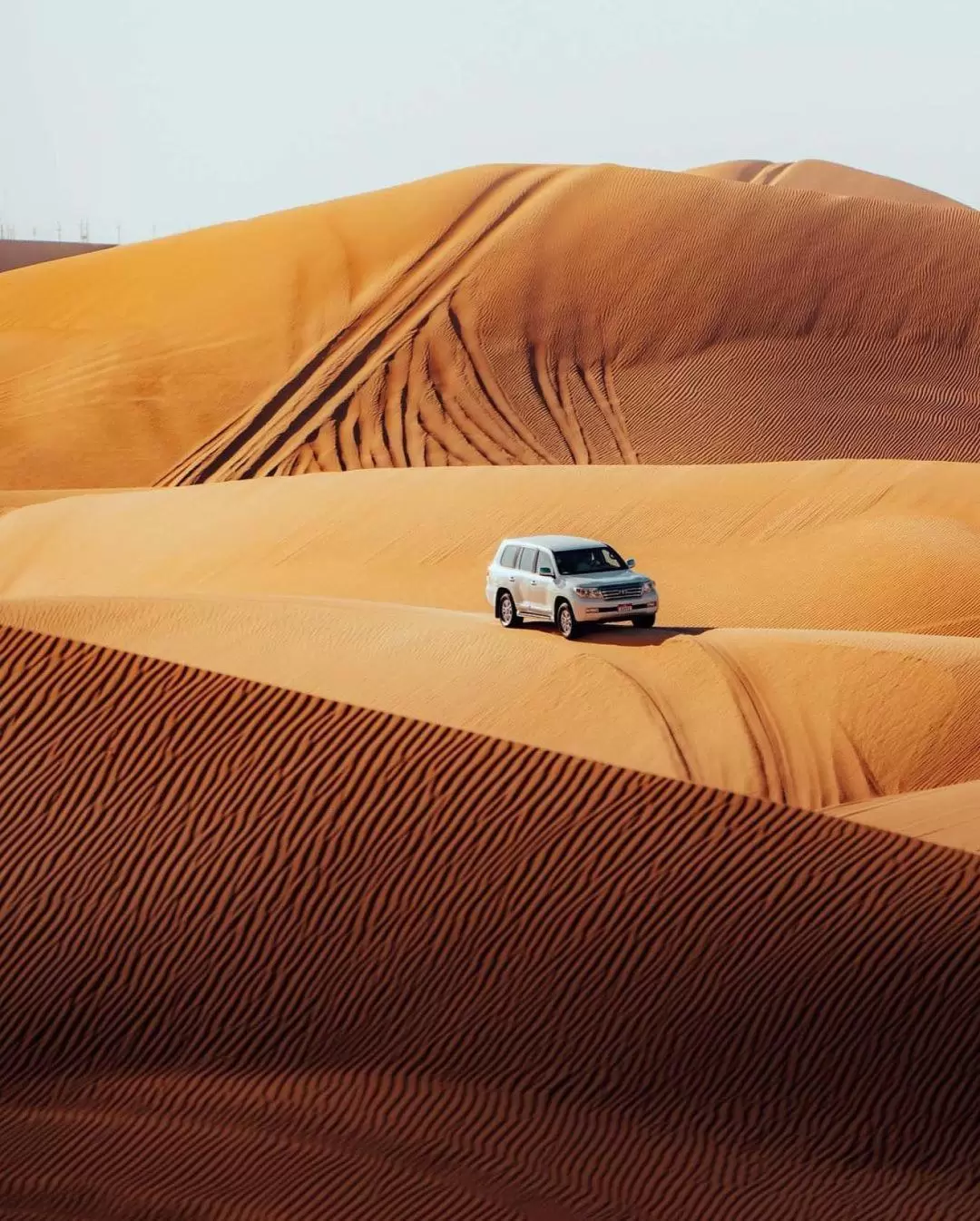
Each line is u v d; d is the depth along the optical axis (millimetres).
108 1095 8547
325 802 10781
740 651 20391
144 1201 7105
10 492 47781
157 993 9391
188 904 10023
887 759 17703
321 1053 8836
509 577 23000
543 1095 8281
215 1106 8344
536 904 9828
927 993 8781
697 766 17594
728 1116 8023
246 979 9461
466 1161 7617
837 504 32875
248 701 11836
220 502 37844
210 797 10867
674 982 9094
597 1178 7418
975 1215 7047
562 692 19375
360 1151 7723
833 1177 7453
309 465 53812
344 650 21750
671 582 30453
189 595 26625
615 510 33938
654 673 19859
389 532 34156
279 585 32781
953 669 19141
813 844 10305
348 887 10086
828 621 28000
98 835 10578
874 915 9500
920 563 29391
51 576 35969
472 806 10711
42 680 12047
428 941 9617
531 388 58594
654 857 10164
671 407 58406
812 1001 8820
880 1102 8062
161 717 11664
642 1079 8383
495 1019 8961
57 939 9773
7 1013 9234
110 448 57844
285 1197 7160
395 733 11461
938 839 13234
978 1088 8102
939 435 58688
